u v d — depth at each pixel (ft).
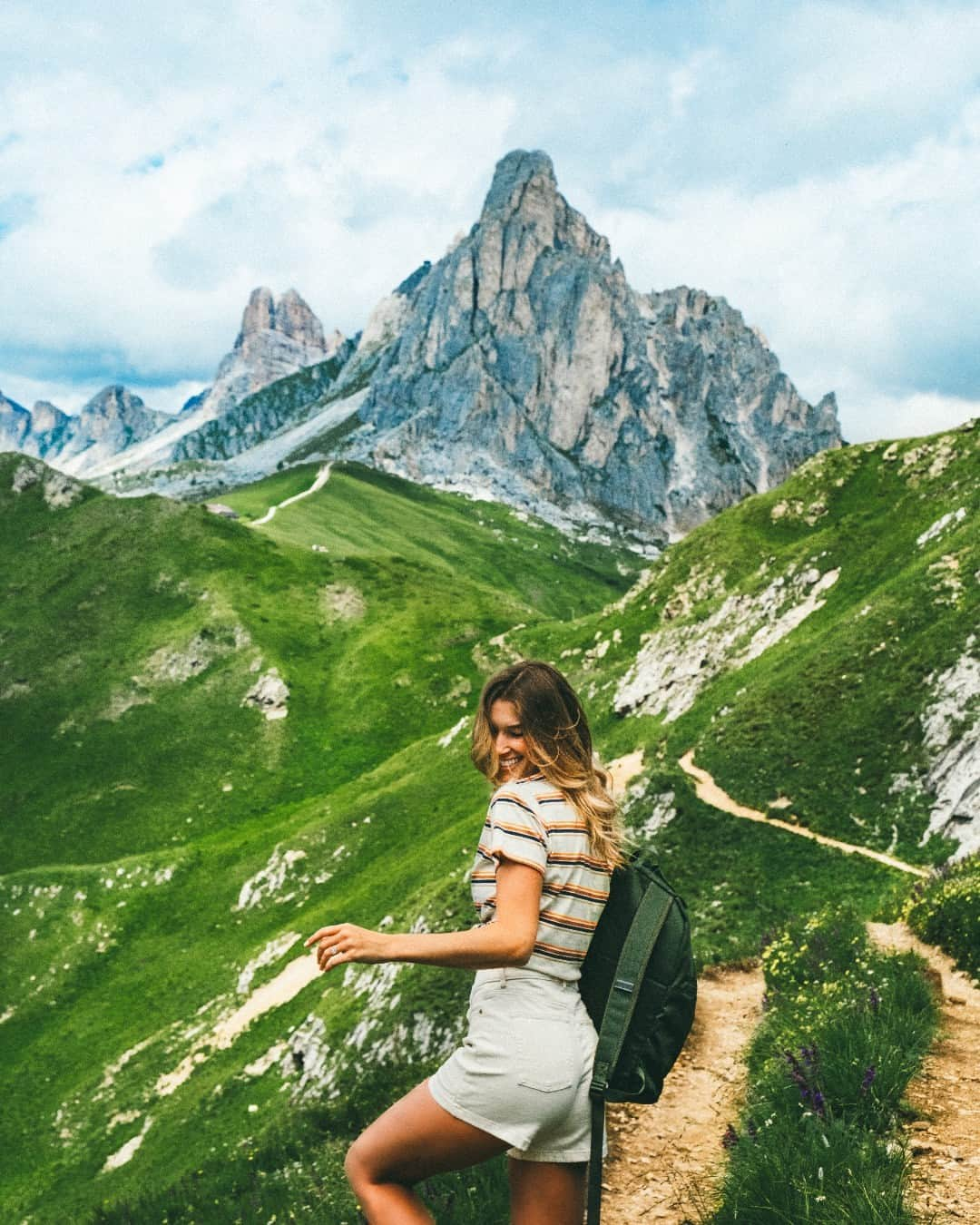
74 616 580.30
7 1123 242.37
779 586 305.73
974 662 175.11
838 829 163.02
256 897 320.09
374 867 306.76
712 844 168.14
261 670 528.63
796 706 204.23
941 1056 29.17
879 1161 19.72
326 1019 195.93
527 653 521.65
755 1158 20.22
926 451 349.00
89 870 350.64
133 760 484.33
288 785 472.03
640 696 318.04
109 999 294.87
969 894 49.73
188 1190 57.36
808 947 49.26
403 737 496.64
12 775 479.41
